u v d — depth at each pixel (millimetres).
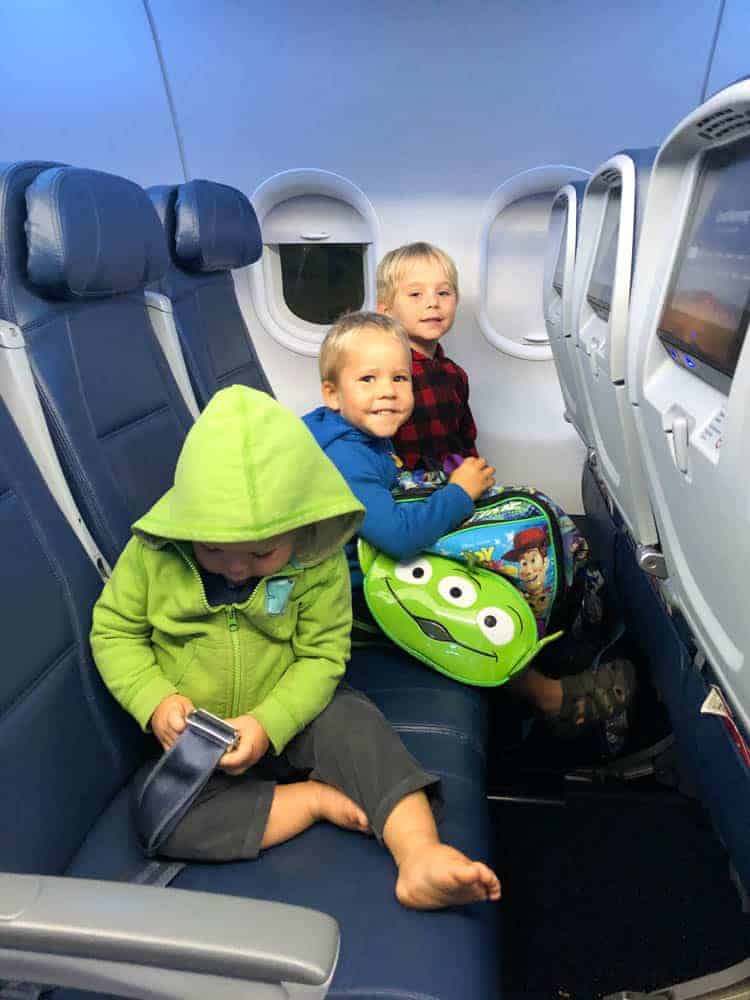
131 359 1279
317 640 1034
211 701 1003
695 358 801
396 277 1859
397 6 1978
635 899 1373
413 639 1303
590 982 1221
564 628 1484
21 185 1029
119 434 1188
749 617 729
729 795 977
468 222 2207
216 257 1774
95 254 1080
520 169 2135
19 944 566
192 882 868
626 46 1981
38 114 2152
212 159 2174
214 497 833
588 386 1438
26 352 1021
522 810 1577
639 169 1049
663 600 1293
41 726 864
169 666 998
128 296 1335
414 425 1815
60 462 1062
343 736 960
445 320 1885
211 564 929
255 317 2396
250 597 951
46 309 1076
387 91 2074
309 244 2316
